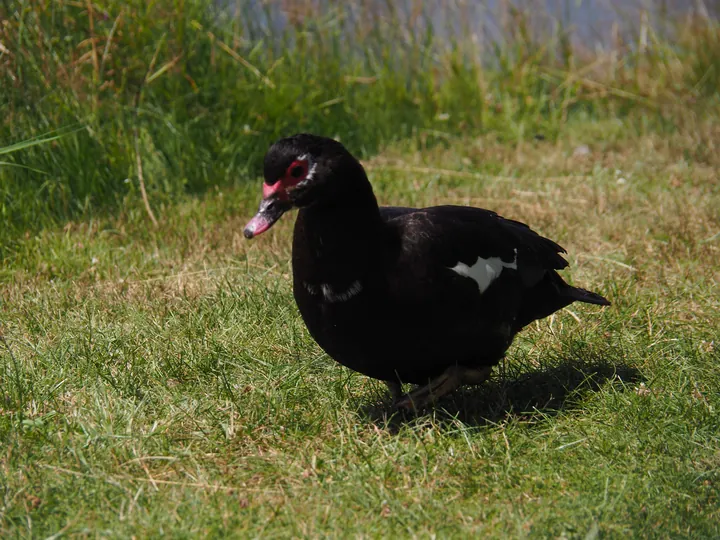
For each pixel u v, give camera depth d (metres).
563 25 19.92
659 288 10.89
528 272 8.26
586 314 10.26
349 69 17.52
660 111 17.97
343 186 7.23
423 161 16.08
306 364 9.14
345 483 7.10
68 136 13.40
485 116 17.92
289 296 10.59
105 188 13.70
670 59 19.28
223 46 15.32
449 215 7.89
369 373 7.93
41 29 13.72
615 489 7.02
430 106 17.89
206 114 14.92
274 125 15.55
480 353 8.03
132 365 8.98
